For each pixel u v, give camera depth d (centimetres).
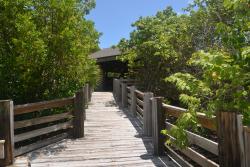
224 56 400
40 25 738
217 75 414
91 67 1460
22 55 680
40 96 781
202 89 455
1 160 544
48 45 736
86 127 901
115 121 1006
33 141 743
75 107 762
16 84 741
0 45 709
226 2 417
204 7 888
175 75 485
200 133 553
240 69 393
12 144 555
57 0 733
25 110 610
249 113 386
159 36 1255
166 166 543
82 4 1041
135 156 606
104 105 1467
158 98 602
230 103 413
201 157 446
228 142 356
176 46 1070
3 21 696
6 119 546
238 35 443
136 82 1511
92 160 582
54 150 653
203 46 911
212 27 874
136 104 1117
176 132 433
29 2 703
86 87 1329
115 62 2484
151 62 1291
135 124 951
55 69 780
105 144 701
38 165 553
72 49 749
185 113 432
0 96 732
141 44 1362
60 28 738
